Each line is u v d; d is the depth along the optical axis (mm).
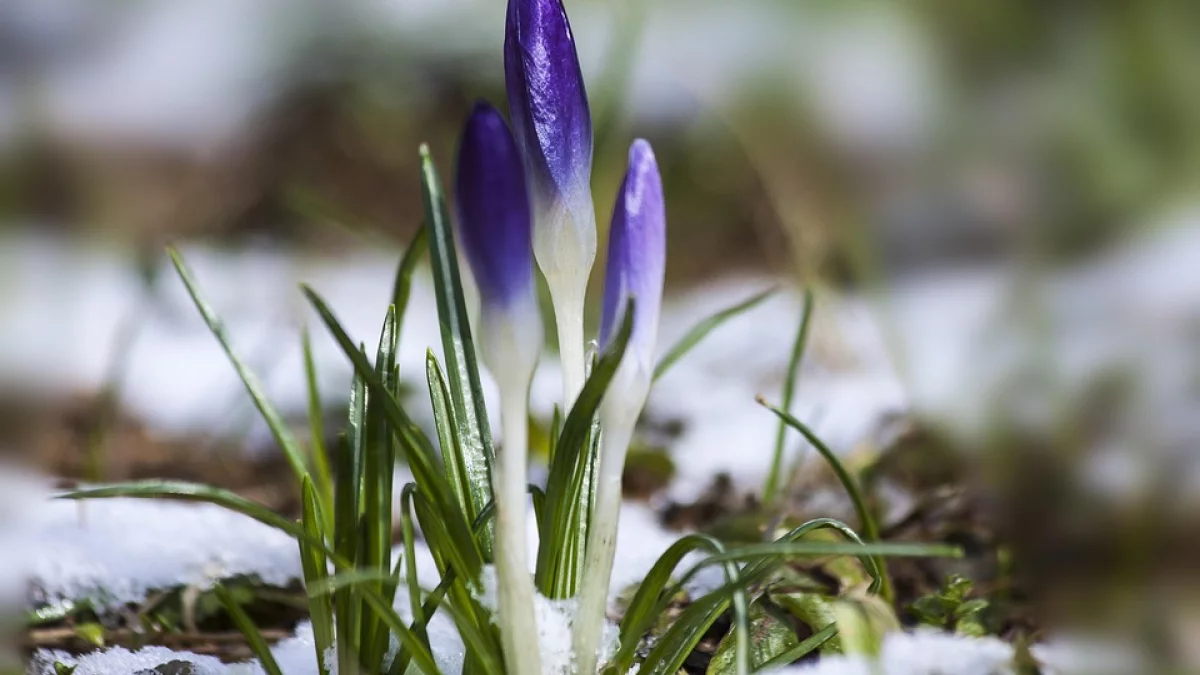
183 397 947
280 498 743
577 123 489
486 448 507
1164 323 658
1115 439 628
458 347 509
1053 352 645
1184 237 719
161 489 479
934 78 896
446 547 488
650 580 490
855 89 1080
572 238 490
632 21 992
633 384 478
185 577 590
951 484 661
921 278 945
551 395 892
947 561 607
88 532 608
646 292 477
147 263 935
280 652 550
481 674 490
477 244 466
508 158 465
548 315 962
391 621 479
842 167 1043
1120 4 727
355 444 504
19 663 546
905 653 536
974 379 651
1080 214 732
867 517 535
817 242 1050
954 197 925
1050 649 555
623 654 491
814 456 780
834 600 534
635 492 765
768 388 986
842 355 1014
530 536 582
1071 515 615
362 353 490
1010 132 794
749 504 668
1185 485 609
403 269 542
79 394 929
